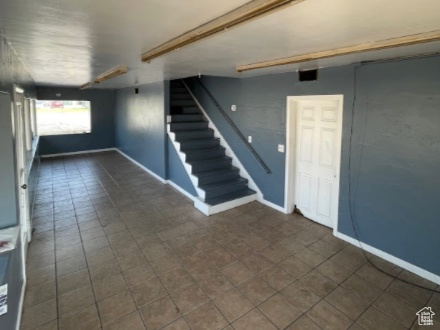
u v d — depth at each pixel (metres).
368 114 3.29
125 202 5.22
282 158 4.60
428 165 2.86
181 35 2.07
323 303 2.65
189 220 4.45
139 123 7.51
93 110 9.56
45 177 6.79
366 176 3.42
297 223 4.33
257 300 2.68
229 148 5.84
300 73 4.03
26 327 2.33
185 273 3.10
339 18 1.63
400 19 1.65
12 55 2.64
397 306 2.61
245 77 5.09
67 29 1.94
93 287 2.85
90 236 3.92
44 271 3.10
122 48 2.56
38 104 8.66
